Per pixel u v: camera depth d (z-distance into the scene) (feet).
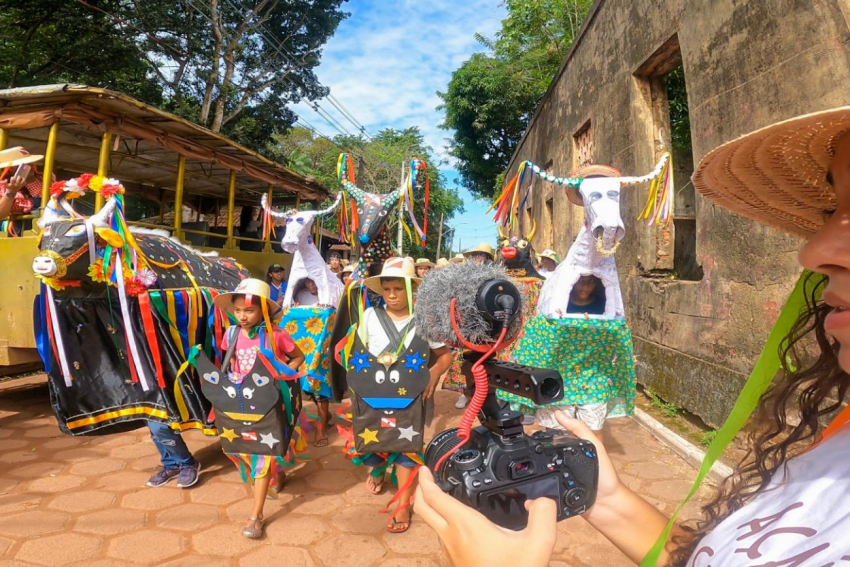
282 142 105.09
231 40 55.88
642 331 20.45
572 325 11.64
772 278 13.25
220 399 10.64
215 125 55.57
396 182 107.96
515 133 75.82
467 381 3.95
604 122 24.63
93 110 18.61
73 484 12.67
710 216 15.78
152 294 12.60
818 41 11.50
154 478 12.73
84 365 12.50
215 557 9.72
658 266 20.15
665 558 3.43
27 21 43.39
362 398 10.52
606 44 24.50
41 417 18.02
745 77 13.87
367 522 11.04
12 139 24.29
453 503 2.83
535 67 69.15
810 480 2.62
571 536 10.38
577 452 3.51
